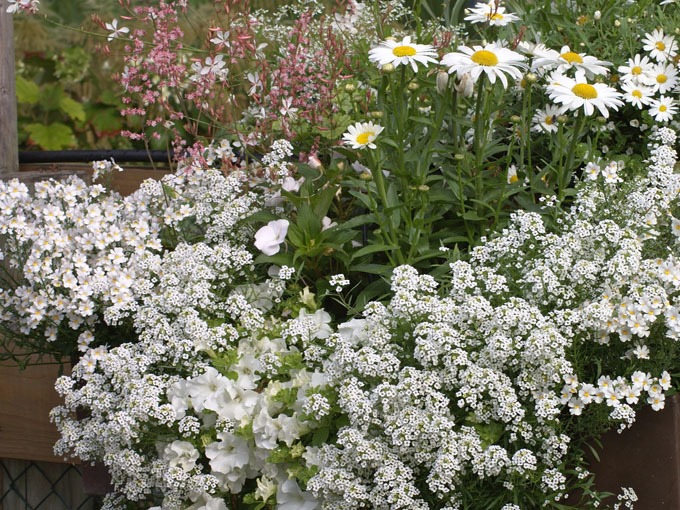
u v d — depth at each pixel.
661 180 0.75
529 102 0.83
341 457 0.66
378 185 0.80
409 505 0.62
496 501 0.64
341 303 0.81
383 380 0.66
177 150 0.92
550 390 0.66
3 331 0.84
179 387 0.72
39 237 0.81
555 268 0.68
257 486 0.73
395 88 0.85
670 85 0.87
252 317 0.74
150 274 0.83
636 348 0.67
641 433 0.68
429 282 0.70
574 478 0.69
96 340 0.84
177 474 0.69
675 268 0.68
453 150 0.84
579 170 0.90
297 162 0.92
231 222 0.82
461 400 0.64
